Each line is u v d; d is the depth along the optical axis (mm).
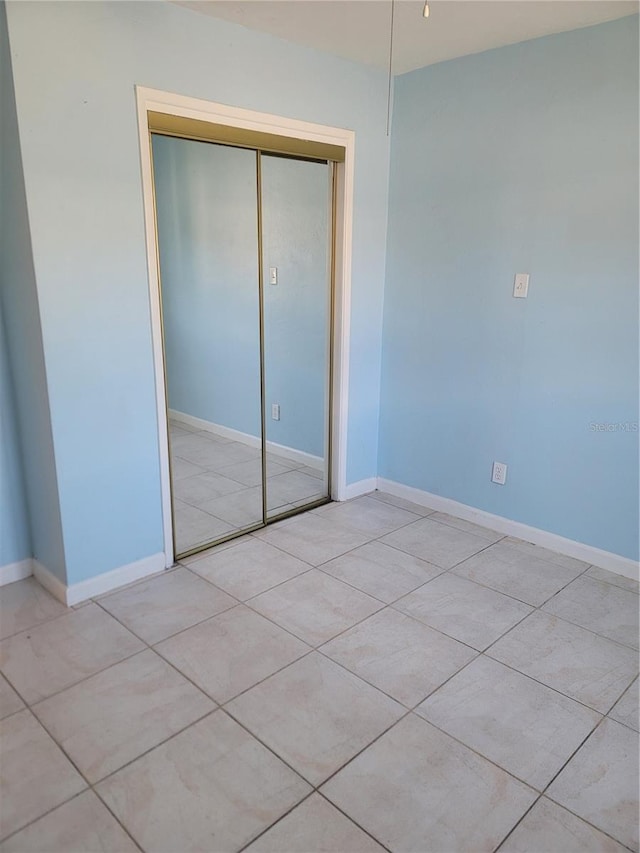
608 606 2486
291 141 2824
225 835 1476
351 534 3133
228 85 2535
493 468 3139
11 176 2111
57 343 2213
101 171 2215
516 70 2699
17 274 2238
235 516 3297
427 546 3006
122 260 2334
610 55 2414
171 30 2314
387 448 3666
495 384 3041
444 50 2791
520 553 2939
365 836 1479
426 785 1624
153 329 2484
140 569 2654
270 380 3518
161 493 2668
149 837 1470
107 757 1698
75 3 2051
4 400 2477
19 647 2172
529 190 2744
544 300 2777
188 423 3389
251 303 3326
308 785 1618
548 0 2211
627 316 2531
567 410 2791
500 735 1799
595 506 2777
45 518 2482
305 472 3781
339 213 3176
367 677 2039
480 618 2391
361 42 2705
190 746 1741
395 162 3268
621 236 2494
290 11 2365
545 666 2109
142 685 1983
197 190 3008
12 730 1791
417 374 3400
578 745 1767
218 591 2562
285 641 2225
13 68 1958
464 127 2932
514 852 1443
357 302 3336
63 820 1513
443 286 3172
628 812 1557
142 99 2277
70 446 2326
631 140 2410
